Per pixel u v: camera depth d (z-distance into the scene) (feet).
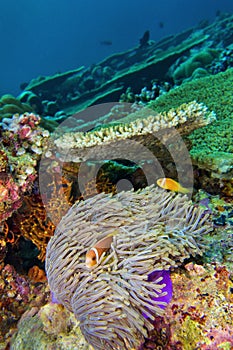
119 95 30.83
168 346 5.29
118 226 6.18
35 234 8.59
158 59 31.78
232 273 5.67
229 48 27.71
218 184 8.45
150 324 5.23
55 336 6.63
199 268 5.82
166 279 5.67
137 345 5.31
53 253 6.34
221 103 12.19
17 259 9.44
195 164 8.95
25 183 7.56
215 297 5.37
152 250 5.60
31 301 8.41
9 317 8.09
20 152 7.89
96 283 5.43
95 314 5.28
